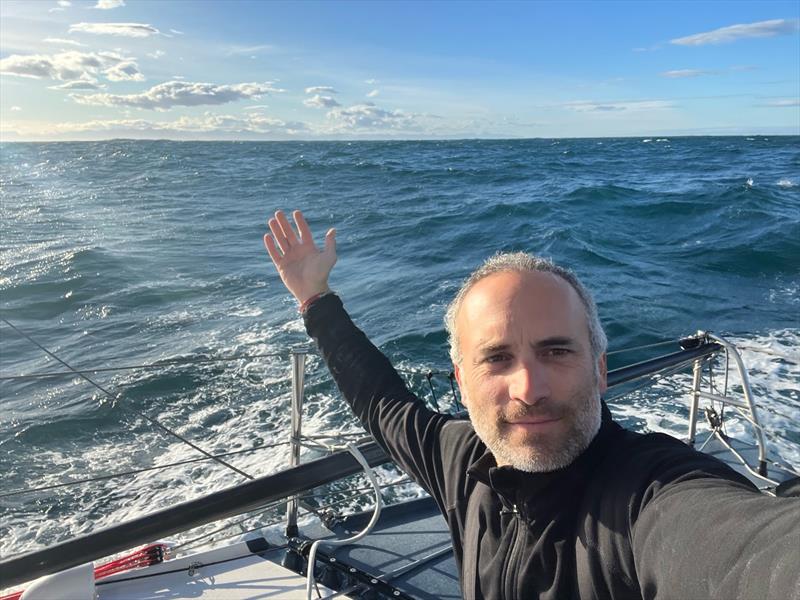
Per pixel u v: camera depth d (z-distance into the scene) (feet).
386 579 7.54
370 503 14.98
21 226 75.61
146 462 19.07
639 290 39.34
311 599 6.79
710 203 73.92
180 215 88.69
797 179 111.55
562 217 69.56
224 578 7.57
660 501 3.03
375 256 55.83
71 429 21.30
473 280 3.97
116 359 29.17
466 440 4.85
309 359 26.17
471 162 196.24
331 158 245.65
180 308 37.58
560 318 3.59
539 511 3.64
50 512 16.43
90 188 136.98
